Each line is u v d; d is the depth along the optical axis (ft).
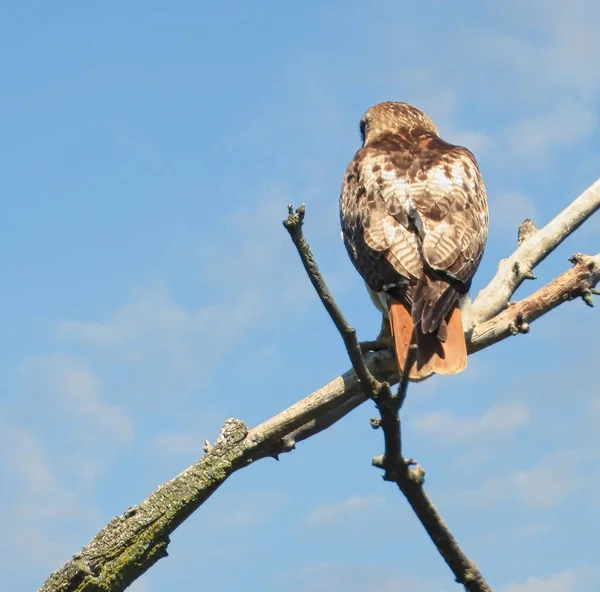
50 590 29.17
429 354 31.04
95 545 29.43
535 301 32.96
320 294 21.31
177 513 29.66
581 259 33.19
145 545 29.37
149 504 29.76
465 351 31.14
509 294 35.96
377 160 38.63
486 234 36.81
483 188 38.55
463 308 33.60
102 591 29.09
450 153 38.81
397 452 22.56
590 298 32.89
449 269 33.27
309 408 30.48
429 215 35.04
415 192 36.01
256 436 30.42
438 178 36.68
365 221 35.91
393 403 21.70
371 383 21.57
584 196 37.22
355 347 21.52
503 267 36.37
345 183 39.63
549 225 36.83
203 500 30.12
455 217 35.12
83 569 28.99
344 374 30.96
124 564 29.25
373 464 22.97
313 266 21.07
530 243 36.50
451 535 23.82
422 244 34.14
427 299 32.30
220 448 30.30
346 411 32.24
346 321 21.29
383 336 35.65
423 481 22.94
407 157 38.60
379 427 22.20
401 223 35.17
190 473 30.07
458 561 24.11
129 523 29.55
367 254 34.91
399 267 33.63
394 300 33.22
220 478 30.04
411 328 31.99
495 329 32.58
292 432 31.50
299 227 21.17
